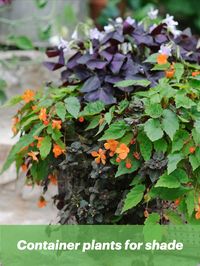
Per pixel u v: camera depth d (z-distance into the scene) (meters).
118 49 3.20
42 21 4.89
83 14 5.16
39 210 3.86
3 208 3.84
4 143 3.84
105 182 2.88
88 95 3.02
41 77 4.39
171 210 2.76
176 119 2.72
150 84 3.01
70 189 3.00
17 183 3.88
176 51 3.13
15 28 4.90
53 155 3.02
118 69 3.04
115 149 2.76
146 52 3.22
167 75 2.91
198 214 2.71
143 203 2.83
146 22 3.31
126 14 6.26
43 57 4.34
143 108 2.79
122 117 2.85
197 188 2.74
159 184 2.66
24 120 3.05
